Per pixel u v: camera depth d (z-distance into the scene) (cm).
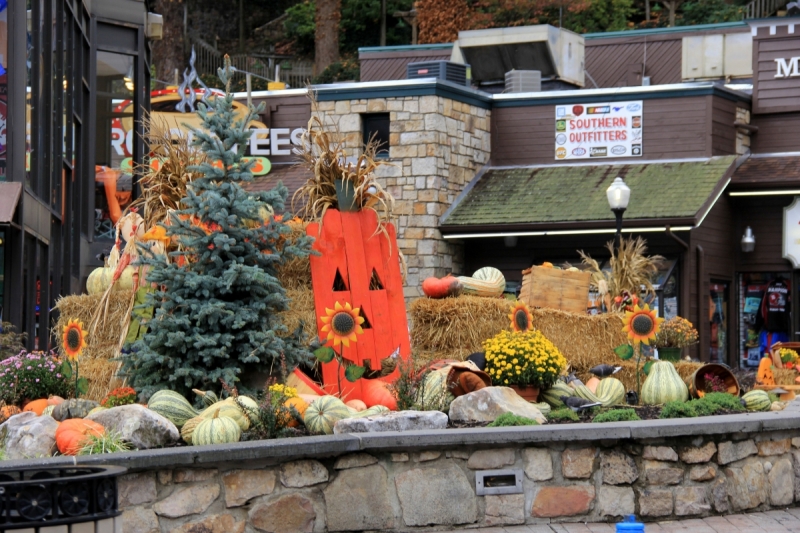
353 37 4500
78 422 825
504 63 2736
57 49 1803
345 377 1055
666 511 841
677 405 1006
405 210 2233
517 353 1084
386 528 798
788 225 2277
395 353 1081
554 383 1114
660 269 2128
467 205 2277
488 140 2411
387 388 1039
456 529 809
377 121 2295
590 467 834
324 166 1120
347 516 790
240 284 1005
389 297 1141
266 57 4403
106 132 2184
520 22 4069
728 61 2802
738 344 2316
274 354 985
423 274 2219
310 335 1073
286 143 2411
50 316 1769
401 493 803
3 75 1493
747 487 884
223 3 4753
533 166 2377
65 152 1906
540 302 1417
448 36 4072
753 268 2302
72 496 446
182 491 745
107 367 1105
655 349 1508
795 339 2267
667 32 2903
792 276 2281
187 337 968
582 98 2355
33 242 1580
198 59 4272
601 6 4128
